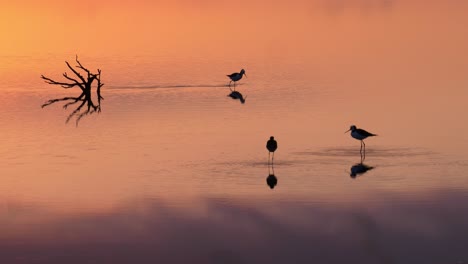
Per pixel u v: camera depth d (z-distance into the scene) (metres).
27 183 30.47
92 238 24.05
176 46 77.38
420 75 57.91
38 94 53.38
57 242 23.77
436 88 52.19
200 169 32.28
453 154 34.31
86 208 27.12
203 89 54.19
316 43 78.25
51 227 25.14
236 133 39.53
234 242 23.62
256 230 24.67
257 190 29.03
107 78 59.50
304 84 55.28
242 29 89.88
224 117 43.97
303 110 45.66
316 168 32.22
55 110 47.38
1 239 23.95
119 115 45.31
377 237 23.70
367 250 22.70
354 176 30.77
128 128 41.44
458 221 25.02
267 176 30.97
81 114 45.97
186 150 35.84
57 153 35.72
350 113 44.34
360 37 81.38
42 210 26.89
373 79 56.69
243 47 76.31
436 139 37.38
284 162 33.25
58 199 28.25
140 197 28.38
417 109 45.16
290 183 29.89
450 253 22.23
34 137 39.41
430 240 23.38
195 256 22.47
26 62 67.62
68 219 25.97
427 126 40.50
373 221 25.16
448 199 27.47
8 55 71.56
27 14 105.69
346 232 24.25
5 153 35.78
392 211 26.30
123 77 59.88
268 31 87.88
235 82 57.16
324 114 44.31
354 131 35.06
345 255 22.38
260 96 50.78
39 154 35.53
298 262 21.94
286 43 78.62
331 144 36.78
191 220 25.67
